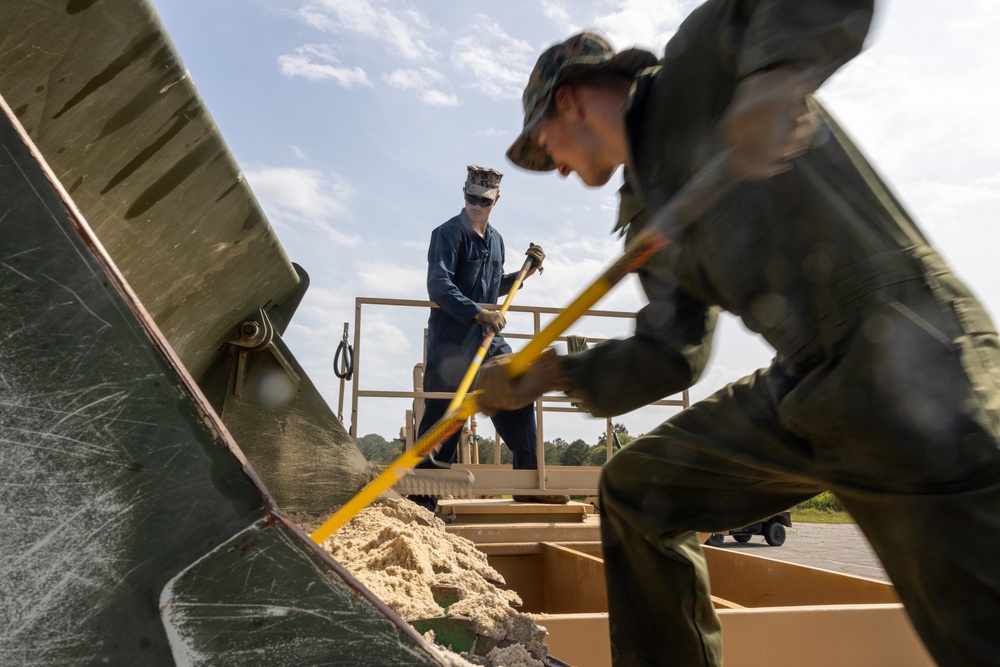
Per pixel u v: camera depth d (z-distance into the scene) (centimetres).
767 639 200
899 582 129
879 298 124
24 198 94
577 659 197
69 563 88
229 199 211
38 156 95
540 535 402
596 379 188
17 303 91
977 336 124
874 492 128
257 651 90
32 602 86
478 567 255
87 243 94
